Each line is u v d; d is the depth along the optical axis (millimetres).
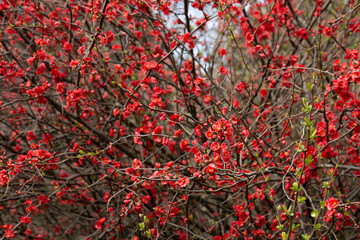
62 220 4461
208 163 2430
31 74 3418
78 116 3238
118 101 3740
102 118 4012
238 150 2637
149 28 4125
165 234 3281
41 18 3629
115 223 3182
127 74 3234
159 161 3791
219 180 2691
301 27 4008
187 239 2973
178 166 2721
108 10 3127
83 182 3707
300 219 2943
